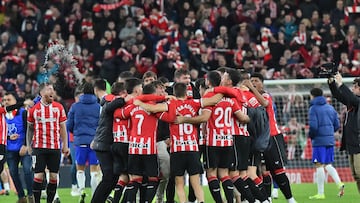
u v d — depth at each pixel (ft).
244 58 173.17
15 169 106.63
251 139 95.30
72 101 155.33
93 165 113.19
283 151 99.09
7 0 196.54
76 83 147.23
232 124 91.45
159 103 89.61
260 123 95.40
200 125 96.02
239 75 93.56
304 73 170.81
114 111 91.50
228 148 90.58
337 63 174.60
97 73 179.42
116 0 190.39
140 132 89.30
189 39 181.16
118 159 92.22
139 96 89.40
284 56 174.40
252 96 95.96
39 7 194.90
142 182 92.58
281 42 177.37
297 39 176.86
